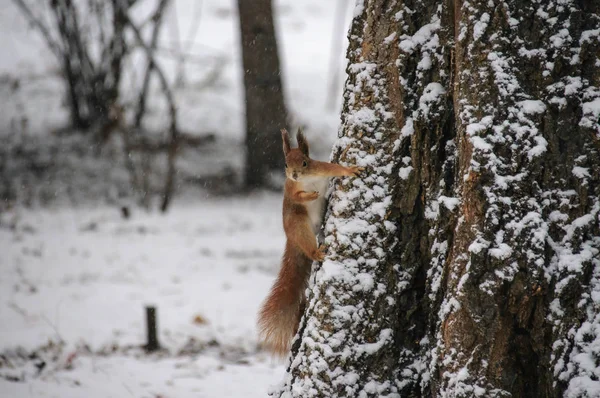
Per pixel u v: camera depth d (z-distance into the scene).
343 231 7.23
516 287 6.11
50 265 18.30
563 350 6.03
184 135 31.67
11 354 12.12
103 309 15.23
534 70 6.25
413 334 7.12
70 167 28.86
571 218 6.14
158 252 19.83
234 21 49.53
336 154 7.73
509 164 6.20
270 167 28.00
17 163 28.97
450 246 6.70
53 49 30.88
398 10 7.12
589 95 6.15
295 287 8.48
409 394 7.07
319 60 45.75
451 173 6.84
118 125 27.36
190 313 15.16
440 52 6.98
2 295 15.73
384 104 7.23
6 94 35.06
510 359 6.20
